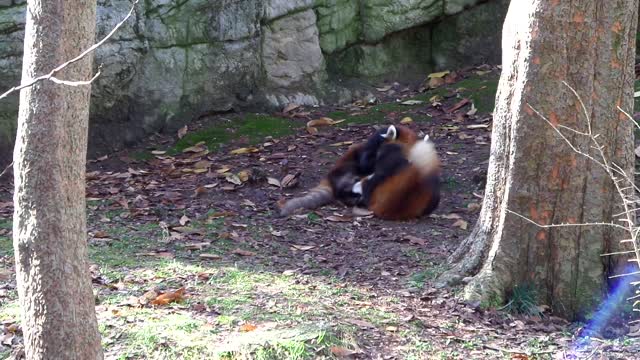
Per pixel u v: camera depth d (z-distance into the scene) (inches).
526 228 313.4
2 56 485.7
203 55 540.1
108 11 503.5
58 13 188.7
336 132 531.5
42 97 191.6
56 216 197.9
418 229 406.6
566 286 314.2
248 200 437.1
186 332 270.4
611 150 308.8
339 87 581.9
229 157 498.0
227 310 291.6
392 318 294.5
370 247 379.2
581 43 296.0
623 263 315.6
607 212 313.3
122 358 255.1
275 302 300.8
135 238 378.6
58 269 200.2
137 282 318.7
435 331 289.1
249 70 553.6
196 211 419.5
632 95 310.7
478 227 331.0
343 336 273.4
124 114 521.7
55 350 203.6
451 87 582.6
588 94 299.7
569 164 305.9
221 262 350.6
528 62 301.1
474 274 325.1
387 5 589.3
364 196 429.1
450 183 458.0
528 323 305.1
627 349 281.7
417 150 426.6
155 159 502.9
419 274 337.4
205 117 545.6
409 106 565.3
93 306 210.5
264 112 556.4
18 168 197.8
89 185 462.3
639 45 601.6
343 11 583.5
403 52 611.8
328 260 360.2
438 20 606.5
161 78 530.0
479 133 517.7
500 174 319.6
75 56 192.4
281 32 560.7
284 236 389.7
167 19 526.0
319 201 430.9
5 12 483.8
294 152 503.2
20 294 205.3
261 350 258.1
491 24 616.4
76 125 196.9
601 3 295.9
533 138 305.1
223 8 539.5
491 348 278.7
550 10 293.9
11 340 266.1
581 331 302.4
